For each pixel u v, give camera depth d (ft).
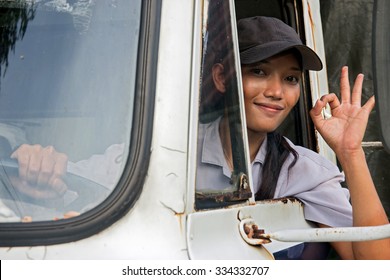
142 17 5.89
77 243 5.37
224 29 6.44
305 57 7.96
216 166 6.17
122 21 5.95
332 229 6.03
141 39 5.83
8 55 6.07
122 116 5.73
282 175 7.93
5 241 5.37
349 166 7.75
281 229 7.04
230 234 6.06
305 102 9.44
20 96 5.97
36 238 5.37
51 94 5.93
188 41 5.92
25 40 6.10
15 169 5.76
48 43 6.06
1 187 5.68
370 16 14.37
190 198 5.66
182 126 5.74
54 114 5.88
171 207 5.56
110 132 5.71
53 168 5.70
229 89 6.46
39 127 5.87
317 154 8.56
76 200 5.56
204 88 6.07
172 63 5.81
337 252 8.28
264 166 7.84
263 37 7.86
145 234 5.45
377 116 6.63
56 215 5.50
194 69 5.86
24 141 5.85
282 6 9.79
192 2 6.01
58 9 6.13
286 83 7.94
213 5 6.26
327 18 14.24
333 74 14.30
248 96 7.79
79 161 5.69
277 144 8.13
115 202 5.47
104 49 5.93
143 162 5.57
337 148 7.88
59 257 5.31
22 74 6.02
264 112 7.77
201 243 5.68
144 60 5.78
